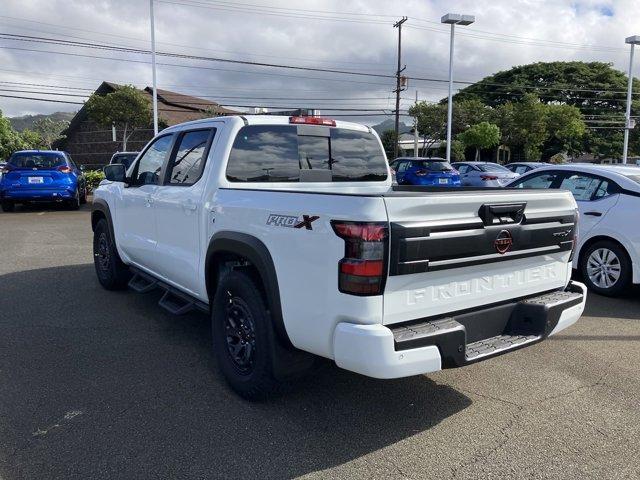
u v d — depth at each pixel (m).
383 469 2.94
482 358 3.14
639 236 6.03
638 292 6.74
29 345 4.75
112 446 3.14
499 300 3.45
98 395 3.79
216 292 3.90
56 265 8.05
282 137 4.45
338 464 2.99
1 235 10.94
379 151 5.11
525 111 47.50
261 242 3.39
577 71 70.25
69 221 13.34
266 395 3.60
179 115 37.84
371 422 3.46
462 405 3.71
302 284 3.09
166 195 4.71
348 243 2.80
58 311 5.75
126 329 5.20
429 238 2.90
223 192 3.91
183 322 5.43
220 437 3.25
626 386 4.02
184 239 4.46
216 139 4.25
